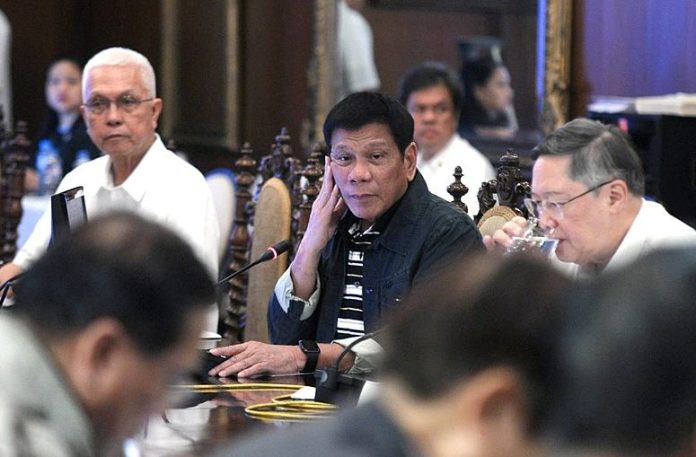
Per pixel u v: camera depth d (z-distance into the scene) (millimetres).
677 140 10141
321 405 6199
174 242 3396
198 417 6094
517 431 2930
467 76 14500
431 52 15312
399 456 2959
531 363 2912
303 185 8875
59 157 15078
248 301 8859
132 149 9086
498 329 2916
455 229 7109
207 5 17328
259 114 16953
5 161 11375
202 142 17469
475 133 14500
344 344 7051
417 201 7227
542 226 6941
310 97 16328
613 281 2736
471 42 14680
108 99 9047
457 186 7910
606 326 2672
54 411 3295
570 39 13305
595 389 2648
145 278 3318
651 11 12375
